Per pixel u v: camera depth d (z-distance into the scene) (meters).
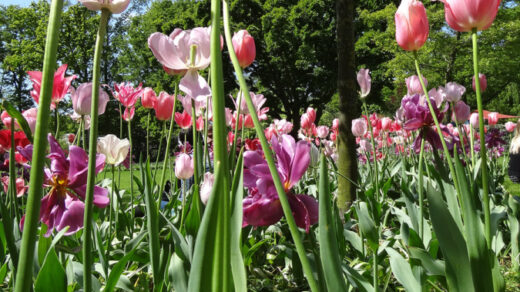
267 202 1.05
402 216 2.55
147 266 2.26
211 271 0.74
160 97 2.97
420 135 2.25
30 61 29.61
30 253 0.72
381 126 5.80
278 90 26.92
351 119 4.20
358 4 23.72
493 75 17.05
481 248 1.30
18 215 1.51
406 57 16.94
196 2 27.22
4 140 2.55
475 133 6.37
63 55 29.66
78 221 1.28
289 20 23.66
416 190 3.61
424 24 1.63
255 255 2.54
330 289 0.99
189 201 2.21
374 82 24.67
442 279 1.68
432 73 17.20
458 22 1.40
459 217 1.78
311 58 23.97
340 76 4.32
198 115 2.95
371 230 1.43
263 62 25.84
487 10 1.35
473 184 2.61
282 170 1.08
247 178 1.14
